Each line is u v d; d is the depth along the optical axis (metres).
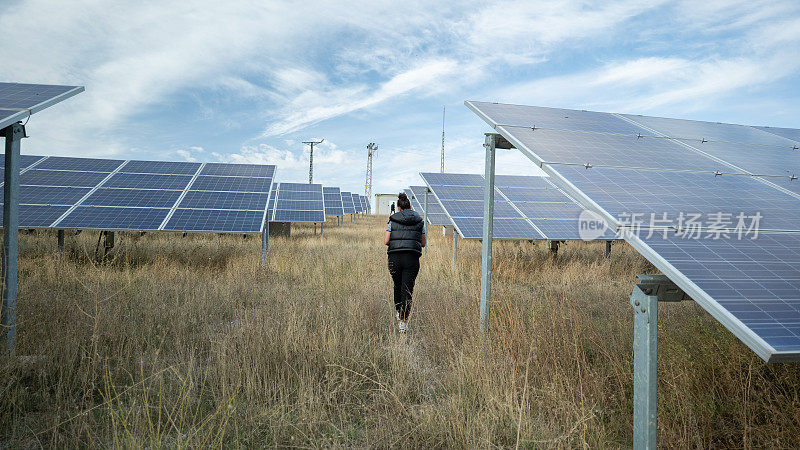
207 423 3.80
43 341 5.06
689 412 3.68
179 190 12.89
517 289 9.46
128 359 4.77
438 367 5.16
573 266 12.35
